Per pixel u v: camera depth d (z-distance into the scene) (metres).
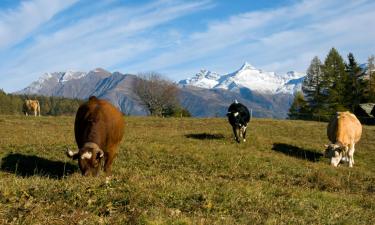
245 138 29.25
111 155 14.97
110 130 14.50
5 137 26.36
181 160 20.06
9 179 12.55
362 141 36.12
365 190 17.08
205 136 30.39
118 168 17.16
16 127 35.03
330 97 85.62
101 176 13.34
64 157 19.23
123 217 9.01
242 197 11.63
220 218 9.52
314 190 14.86
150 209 9.66
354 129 24.94
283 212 10.77
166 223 8.82
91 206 9.73
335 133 24.95
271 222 9.55
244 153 23.00
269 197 12.25
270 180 17.42
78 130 14.84
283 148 27.91
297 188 14.88
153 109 108.31
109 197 10.32
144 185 11.56
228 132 33.56
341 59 89.19
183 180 14.58
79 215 8.95
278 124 44.09
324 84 88.88
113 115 14.88
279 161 21.61
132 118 48.53
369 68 88.75
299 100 93.62
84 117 14.60
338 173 20.42
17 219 8.56
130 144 23.09
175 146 23.55
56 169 17.06
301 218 10.30
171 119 48.22
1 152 20.08
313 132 39.28
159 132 33.12
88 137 13.84
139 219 8.87
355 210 12.09
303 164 22.42
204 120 47.19
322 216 10.79
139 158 19.91
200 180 14.63
